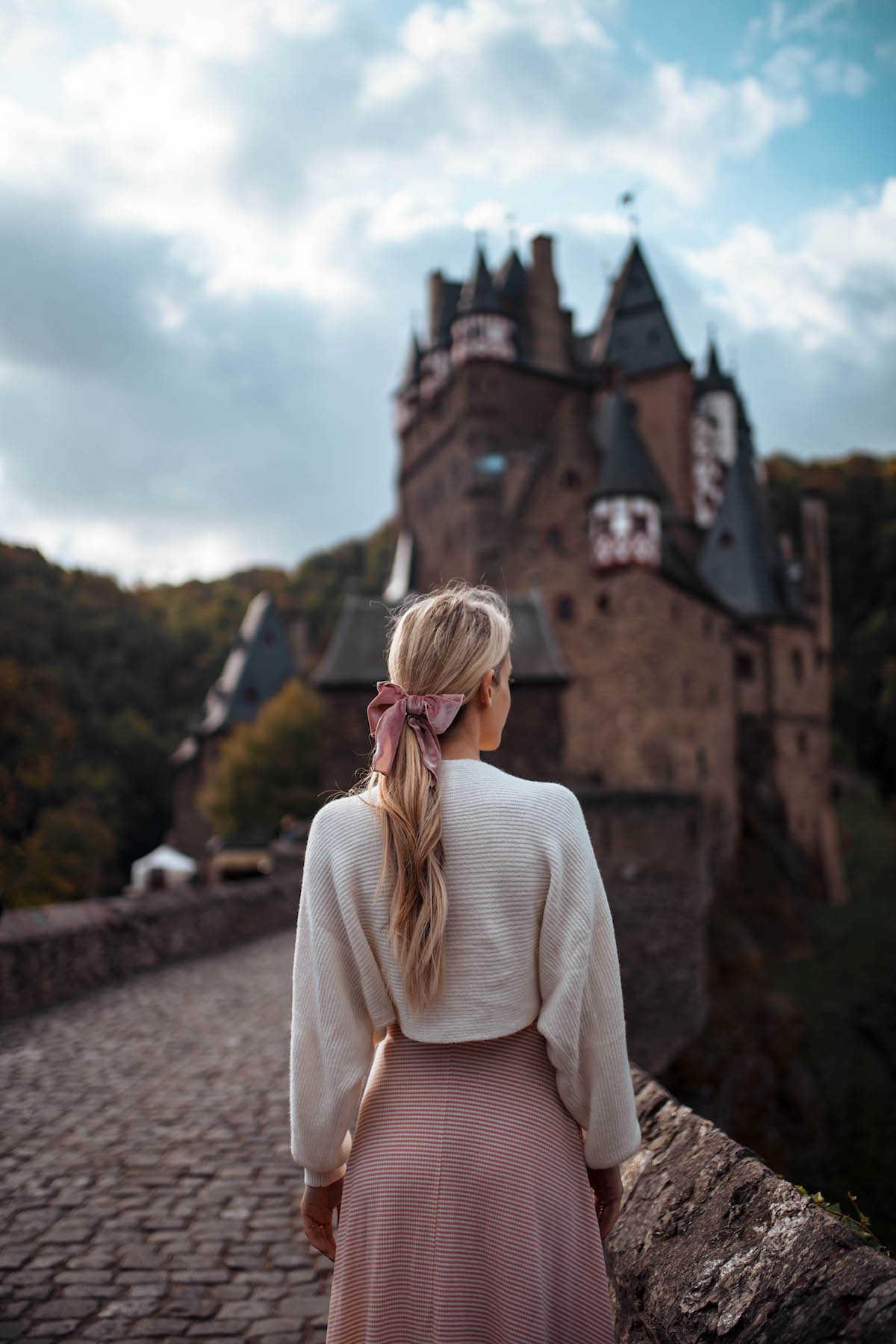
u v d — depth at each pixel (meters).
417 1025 1.46
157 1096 5.19
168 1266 3.15
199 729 72.12
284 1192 3.80
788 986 37.38
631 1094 1.49
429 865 1.44
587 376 55.03
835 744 77.81
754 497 57.66
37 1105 5.02
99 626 86.94
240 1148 4.32
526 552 42.38
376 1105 1.48
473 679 1.59
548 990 1.46
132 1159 4.18
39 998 8.07
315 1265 3.17
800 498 92.50
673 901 23.61
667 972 23.34
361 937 1.49
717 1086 22.64
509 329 50.34
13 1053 6.25
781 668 53.34
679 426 53.94
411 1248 1.37
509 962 1.45
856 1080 30.77
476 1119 1.42
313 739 49.56
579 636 41.09
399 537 58.88
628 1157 1.51
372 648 31.17
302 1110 1.48
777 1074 29.09
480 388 49.22
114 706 82.62
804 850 52.50
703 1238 1.79
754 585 53.88
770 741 52.50
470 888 1.45
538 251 55.19
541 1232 1.38
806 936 44.69
